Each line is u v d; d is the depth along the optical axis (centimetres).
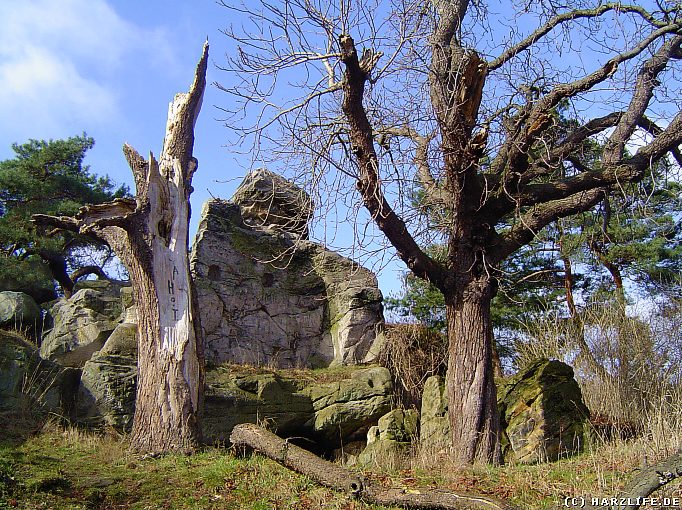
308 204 1178
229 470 929
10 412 1238
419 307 1966
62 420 1277
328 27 1120
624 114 1189
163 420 1081
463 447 1099
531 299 2002
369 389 1491
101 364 1327
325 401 1467
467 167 1095
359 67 1029
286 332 1694
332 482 849
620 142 1161
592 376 1445
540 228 1181
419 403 1571
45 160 2598
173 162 1210
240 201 1816
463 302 1156
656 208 1855
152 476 934
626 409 1355
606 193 1165
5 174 2453
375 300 1750
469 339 1141
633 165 1127
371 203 1084
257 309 1672
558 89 1116
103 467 988
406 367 1609
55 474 895
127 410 1298
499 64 1291
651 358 1430
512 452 1152
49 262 2530
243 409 1384
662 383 1397
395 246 1149
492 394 1130
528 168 1174
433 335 1714
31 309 1777
